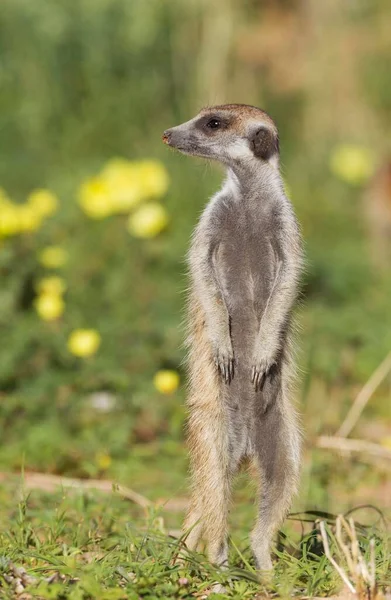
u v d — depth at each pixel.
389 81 36.78
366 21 37.59
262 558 11.84
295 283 12.41
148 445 17.69
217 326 12.35
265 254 12.66
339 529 10.62
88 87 35.22
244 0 37.28
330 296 25.47
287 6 37.97
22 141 34.34
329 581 10.79
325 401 19.52
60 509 13.68
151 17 35.12
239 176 12.87
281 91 36.84
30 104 34.69
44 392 18.50
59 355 19.72
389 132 36.34
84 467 16.28
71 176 30.20
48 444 17.02
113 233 25.02
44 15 34.56
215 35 35.88
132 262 23.98
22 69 35.09
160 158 33.38
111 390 19.03
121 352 20.27
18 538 12.23
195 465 12.34
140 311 22.14
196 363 12.66
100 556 11.85
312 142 36.62
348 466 16.41
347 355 21.23
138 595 10.09
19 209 21.80
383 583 10.67
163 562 11.22
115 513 13.87
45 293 20.62
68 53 35.09
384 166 29.66
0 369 18.95
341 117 36.81
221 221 12.73
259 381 12.13
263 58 36.75
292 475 12.27
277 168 12.95
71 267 23.50
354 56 36.97
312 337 22.05
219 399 12.37
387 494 15.79
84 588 10.12
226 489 12.27
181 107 35.34
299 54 37.12
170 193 30.48
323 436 16.62
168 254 24.61
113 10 34.94
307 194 34.19
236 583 10.85
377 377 17.56
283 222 12.52
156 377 18.25
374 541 11.27
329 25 37.56
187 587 10.63
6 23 35.06
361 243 30.23
